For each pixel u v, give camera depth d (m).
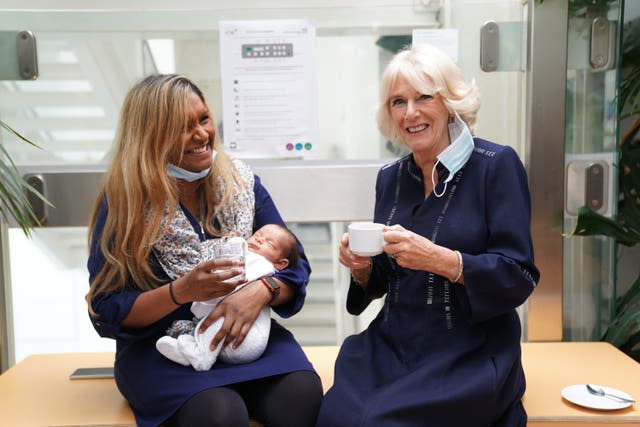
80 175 2.10
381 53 2.12
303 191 2.14
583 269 2.20
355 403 1.34
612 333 2.07
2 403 1.61
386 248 1.35
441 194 1.47
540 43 2.04
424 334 1.44
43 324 3.89
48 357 2.01
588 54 2.07
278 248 1.64
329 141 2.17
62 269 3.86
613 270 2.17
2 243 2.16
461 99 1.47
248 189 1.71
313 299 3.03
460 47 2.12
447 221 1.46
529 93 2.08
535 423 1.48
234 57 2.09
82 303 3.96
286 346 1.58
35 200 2.11
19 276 3.84
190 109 1.52
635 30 2.23
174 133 1.49
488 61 2.11
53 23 2.09
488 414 1.34
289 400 1.40
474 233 1.43
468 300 1.39
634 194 2.28
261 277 1.55
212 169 1.65
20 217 1.81
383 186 1.64
